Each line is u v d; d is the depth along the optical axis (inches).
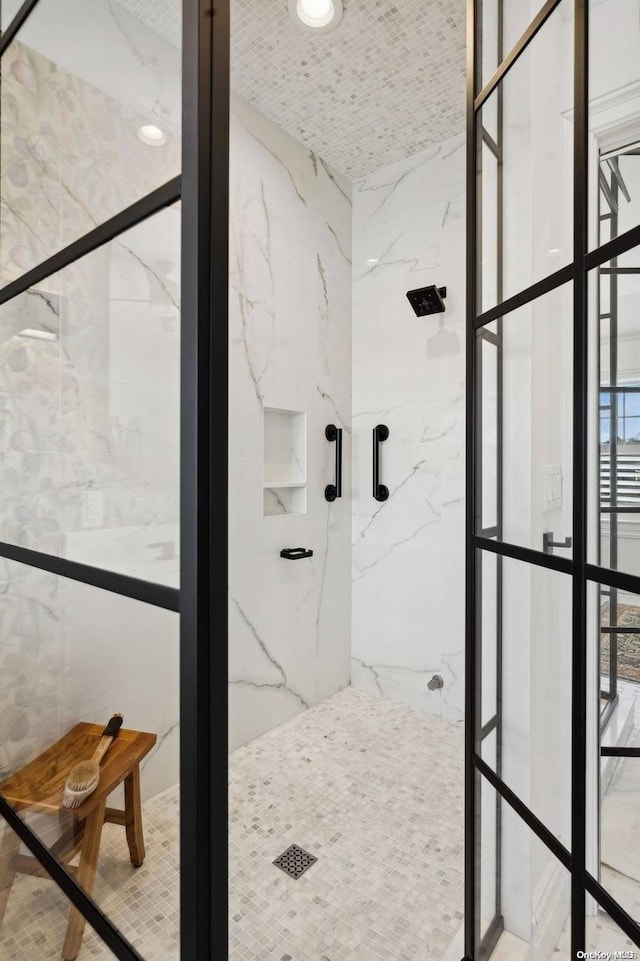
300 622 90.0
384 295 96.8
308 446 91.4
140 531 23.4
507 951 38.6
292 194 87.3
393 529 96.0
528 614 36.1
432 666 91.1
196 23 20.7
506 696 38.5
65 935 26.9
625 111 27.6
